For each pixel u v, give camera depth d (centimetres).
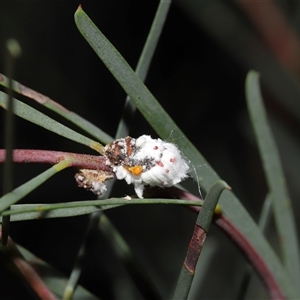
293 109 25
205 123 30
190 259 18
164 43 29
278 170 21
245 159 31
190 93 30
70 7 27
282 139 27
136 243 31
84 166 19
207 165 20
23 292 28
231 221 20
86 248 20
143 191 19
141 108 19
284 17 25
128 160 19
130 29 28
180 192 20
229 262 30
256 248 21
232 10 25
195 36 29
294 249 22
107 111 29
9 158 17
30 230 29
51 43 27
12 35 25
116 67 19
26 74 26
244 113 30
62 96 28
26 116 18
